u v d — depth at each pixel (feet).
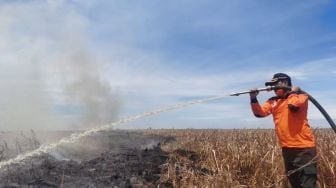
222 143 47.29
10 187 30.01
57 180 32.89
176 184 34.32
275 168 34.06
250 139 47.03
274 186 33.35
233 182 32.71
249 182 33.96
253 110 28.81
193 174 34.09
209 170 37.19
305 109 28.04
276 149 36.83
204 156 46.85
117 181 34.42
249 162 36.58
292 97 27.71
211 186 32.14
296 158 27.86
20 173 34.58
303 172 27.73
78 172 36.73
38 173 34.76
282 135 28.35
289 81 28.48
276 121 28.76
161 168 40.09
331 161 33.65
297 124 27.86
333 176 31.78
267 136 50.29
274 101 29.04
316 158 28.25
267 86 28.71
